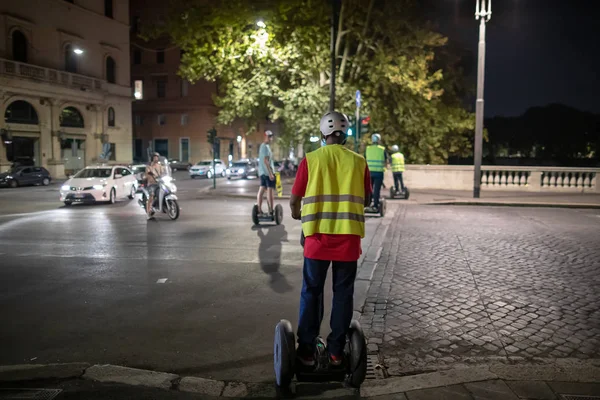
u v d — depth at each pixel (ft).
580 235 34.81
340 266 11.63
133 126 196.85
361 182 11.70
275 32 70.95
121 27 148.15
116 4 145.89
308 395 11.73
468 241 32.42
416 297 19.75
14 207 55.57
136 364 13.69
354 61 78.43
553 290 20.66
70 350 14.61
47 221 42.47
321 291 11.88
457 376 12.37
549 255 27.86
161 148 195.62
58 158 125.18
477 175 60.44
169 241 32.24
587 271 24.03
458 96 101.14
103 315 17.70
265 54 71.67
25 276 23.15
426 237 34.01
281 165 155.94
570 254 28.14
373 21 76.79
